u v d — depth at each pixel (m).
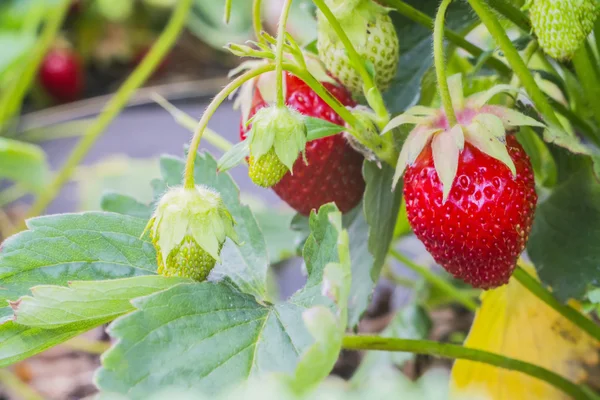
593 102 0.46
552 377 0.48
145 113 1.14
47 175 0.83
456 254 0.44
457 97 0.43
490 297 0.51
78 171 0.93
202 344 0.40
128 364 0.39
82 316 0.41
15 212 0.97
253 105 0.48
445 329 0.63
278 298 0.74
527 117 0.43
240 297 0.41
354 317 0.46
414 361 0.59
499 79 0.48
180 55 1.47
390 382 0.34
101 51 1.48
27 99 1.40
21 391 0.68
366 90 0.44
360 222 0.48
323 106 0.47
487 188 0.43
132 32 1.49
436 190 0.43
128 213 0.48
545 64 0.50
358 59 0.44
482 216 0.43
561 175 0.47
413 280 0.67
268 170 0.42
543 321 0.51
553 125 0.44
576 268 0.47
